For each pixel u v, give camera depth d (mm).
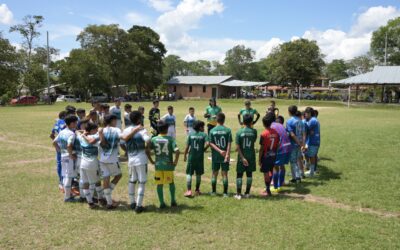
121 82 70812
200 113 32469
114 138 6633
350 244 5156
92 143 6613
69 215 6355
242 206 6812
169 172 6668
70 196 7207
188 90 77312
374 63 81688
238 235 5469
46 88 66875
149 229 5707
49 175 9383
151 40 73188
